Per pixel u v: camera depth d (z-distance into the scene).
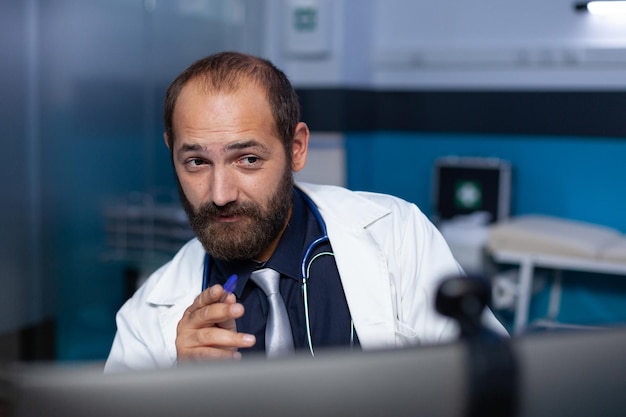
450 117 4.28
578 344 0.61
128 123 3.56
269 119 1.04
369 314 1.19
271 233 1.08
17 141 3.09
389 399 0.58
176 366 0.58
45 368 0.59
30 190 3.17
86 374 0.58
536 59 4.02
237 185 1.04
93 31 3.36
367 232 1.25
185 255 1.29
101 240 3.46
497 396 0.58
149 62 3.64
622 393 0.62
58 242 3.29
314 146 4.29
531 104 4.05
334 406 0.58
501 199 3.95
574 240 3.45
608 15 3.86
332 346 1.18
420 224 1.33
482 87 4.17
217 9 3.98
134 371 0.58
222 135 1.02
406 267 1.27
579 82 3.93
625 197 3.86
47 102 3.20
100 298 3.48
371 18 4.44
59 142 3.26
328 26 4.18
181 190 1.10
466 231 3.75
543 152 4.04
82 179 3.36
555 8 3.98
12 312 3.13
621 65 3.83
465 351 0.58
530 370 0.59
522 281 3.54
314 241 1.23
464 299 0.56
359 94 4.34
